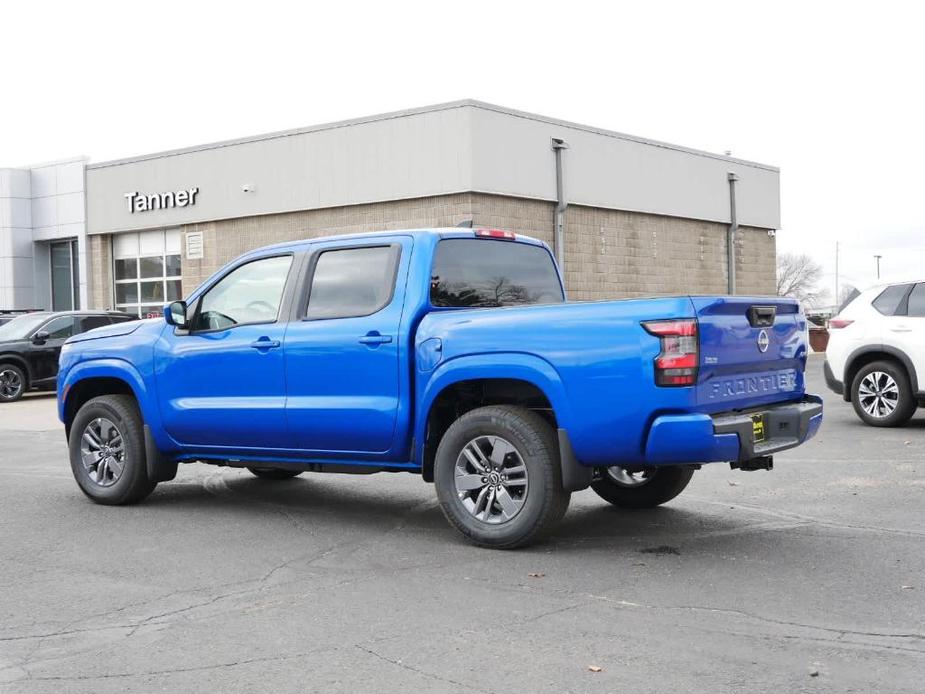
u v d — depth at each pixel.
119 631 4.75
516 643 4.45
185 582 5.62
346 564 5.98
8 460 11.12
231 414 7.30
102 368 8.03
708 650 4.31
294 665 4.23
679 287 29.02
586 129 25.38
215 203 26.83
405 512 7.62
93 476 8.14
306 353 6.96
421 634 4.61
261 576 5.73
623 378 5.73
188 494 8.59
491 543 6.24
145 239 28.84
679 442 5.61
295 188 25.23
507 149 23.12
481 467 6.29
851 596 5.09
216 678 4.09
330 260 7.08
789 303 6.59
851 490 8.05
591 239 25.88
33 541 6.74
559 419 5.94
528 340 6.05
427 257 6.69
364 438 6.74
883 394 11.93
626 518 7.15
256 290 7.40
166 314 7.59
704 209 29.67
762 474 8.91
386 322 6.66
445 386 6.34
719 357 5.79
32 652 4.46
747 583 5.37
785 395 6.63
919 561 5.78
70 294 30.91
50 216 30.52
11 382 19.53
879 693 3.80
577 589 5.32
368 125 23.83
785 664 4.12
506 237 7.37
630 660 4.20
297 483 9.12
